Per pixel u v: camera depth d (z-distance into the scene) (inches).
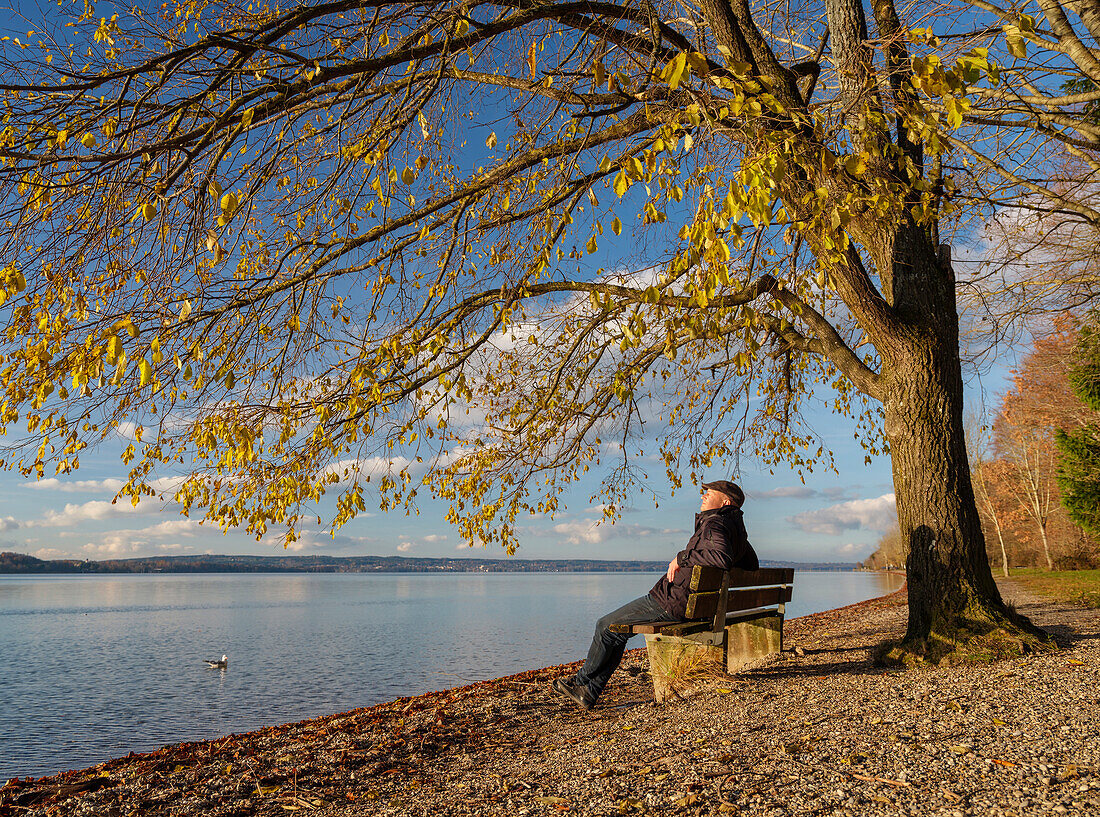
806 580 2844.5
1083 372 645.9
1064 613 372.8
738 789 117.4
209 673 684.1
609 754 153.5
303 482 234.4
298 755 182.7
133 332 141.9
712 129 172.2
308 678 601.0
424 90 221.1
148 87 207.3
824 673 226.1
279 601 2586.1
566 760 155.2
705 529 214.5
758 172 126.4
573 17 222.1
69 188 183.6
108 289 202.7
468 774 156.3
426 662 651.5
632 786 126.0
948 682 185.6
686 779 125.4
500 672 573.6
